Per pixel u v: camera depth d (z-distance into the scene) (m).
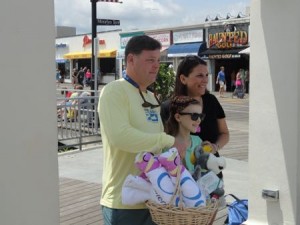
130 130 2.39
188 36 32.59
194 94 3.58
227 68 30.70
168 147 2.49
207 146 2.95
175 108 2.91
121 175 2.55
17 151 1.79
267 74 4.37
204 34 31.38
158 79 8.26
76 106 9.24
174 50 33.06
